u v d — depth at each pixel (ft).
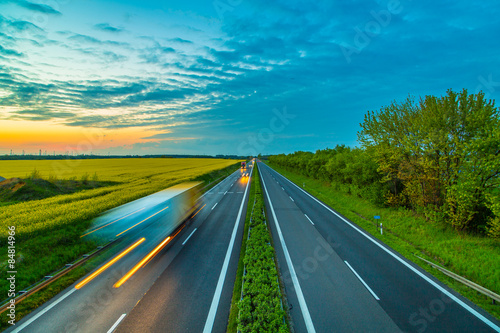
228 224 65.31
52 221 56.75
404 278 35.99
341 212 77.46
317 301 30.68
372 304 29.94
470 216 46.70
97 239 52.90
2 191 87.51
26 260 41.06
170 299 31.40
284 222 66.18
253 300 28.76
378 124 70.23
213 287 34.14
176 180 140.67
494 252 40.65
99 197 87.86
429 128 53.83
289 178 190.70
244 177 200.34
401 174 64.44
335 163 111.34
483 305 29.37
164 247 49.29
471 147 45.55
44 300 31.60
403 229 57.21
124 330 25.81
